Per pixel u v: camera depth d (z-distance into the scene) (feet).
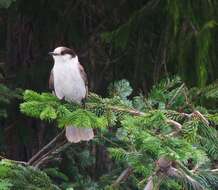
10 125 48.78
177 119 26.07
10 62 51.90
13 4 47.44
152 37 44.45
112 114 27.25
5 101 40.98
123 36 41.57
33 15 48.06
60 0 47.85
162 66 43.47
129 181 36.37
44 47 50.26
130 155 25.80
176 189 29.60
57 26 48.65
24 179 27.76
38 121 50.26
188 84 37.60
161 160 25.29
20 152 50.08
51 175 38.78
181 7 37.47
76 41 49.06
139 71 45.44
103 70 49.49
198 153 22.70
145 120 24.38
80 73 29.99
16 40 52.01
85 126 24.12
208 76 37.50
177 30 37.65
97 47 49.60
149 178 26.16
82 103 28.25
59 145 40.24
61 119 24.72
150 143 22.72
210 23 36.83
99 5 49.62
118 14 48.70
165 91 31.30
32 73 47.80
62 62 30.01
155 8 42.14
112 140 35.78
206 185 26.04
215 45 37.19
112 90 30.37
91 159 44.70
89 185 40.98
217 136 25.64
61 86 30.12
